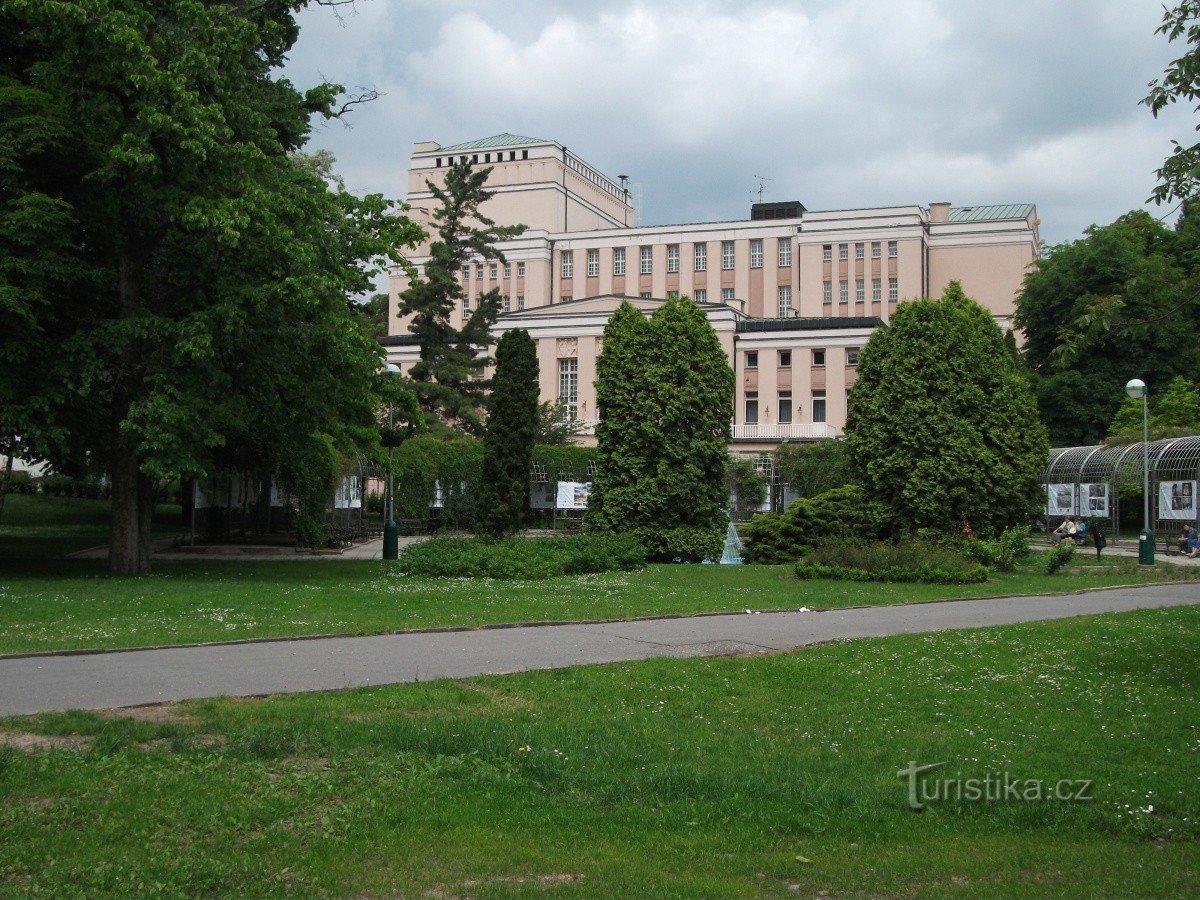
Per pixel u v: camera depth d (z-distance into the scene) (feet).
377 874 19.33
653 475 104.42
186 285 74.23
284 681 36.86
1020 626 54.60
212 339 70.38
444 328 186.91
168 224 71.97
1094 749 29.43
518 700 34.65
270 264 71.26
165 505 181.78
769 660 42.65
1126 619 58.44
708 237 283.38
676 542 102.63
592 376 238.07
